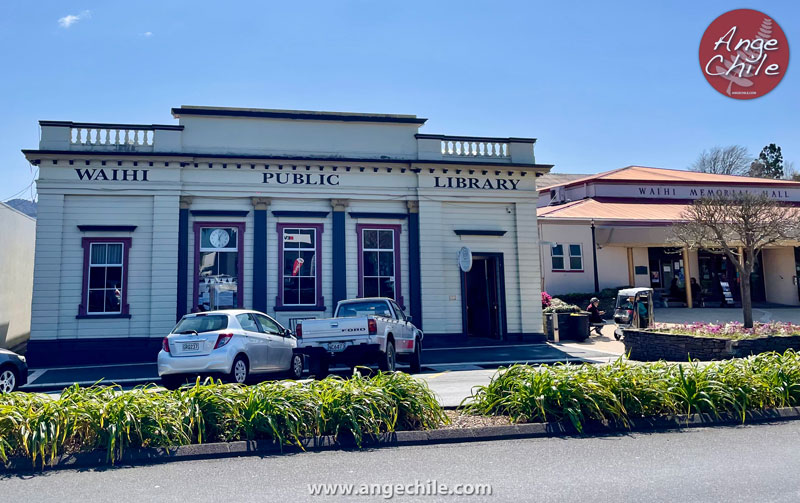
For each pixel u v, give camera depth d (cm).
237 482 576
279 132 1983
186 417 706
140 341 1819
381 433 716
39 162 1820
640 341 1600
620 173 3559
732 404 807
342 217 1992
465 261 1984
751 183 3522
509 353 1808
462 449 689
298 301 1948
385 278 2019
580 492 530
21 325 2441
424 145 2067
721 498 509
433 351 1902
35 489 564
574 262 2722
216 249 1917
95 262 1842
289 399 736
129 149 1877
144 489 559
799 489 529
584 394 773
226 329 1193
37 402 711
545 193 3744
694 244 1722
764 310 2723
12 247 2289
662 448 679
